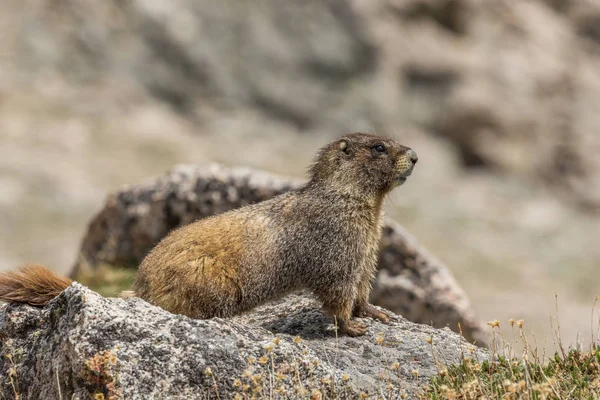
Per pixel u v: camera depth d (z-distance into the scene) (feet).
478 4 129.70
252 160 109.29
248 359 18.02
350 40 125.29
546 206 112.68
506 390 18.06
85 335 18.04
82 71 115.03
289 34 125.49
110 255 42.96
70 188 90.58
